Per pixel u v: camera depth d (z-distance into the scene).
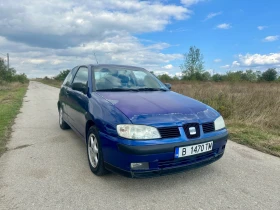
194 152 2.59
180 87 13.27
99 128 2.74
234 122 6.00
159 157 2.40
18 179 2.86
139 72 4.36
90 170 3.16
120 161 2.44
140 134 2.39
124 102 2.88
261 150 4.09
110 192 2.58
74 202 2.37
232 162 3.54
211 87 11.75
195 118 2.71
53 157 3.66
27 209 2.22
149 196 2.51
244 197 2.52
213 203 2.39
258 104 7.14
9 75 35.69
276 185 2.81
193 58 39.25
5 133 5.03
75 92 4.11
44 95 16.28
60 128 5.67
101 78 3.76
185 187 2.73
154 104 2.89
